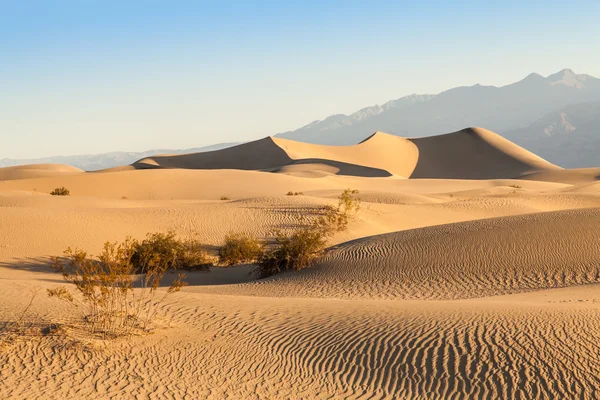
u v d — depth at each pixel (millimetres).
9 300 11484
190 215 33281
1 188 60938
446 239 21938
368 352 8789
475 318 9961
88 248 26188
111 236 28219
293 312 11430
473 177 166250
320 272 21172
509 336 8758
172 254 23984
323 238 30562
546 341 8430
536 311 10219
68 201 42000
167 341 9422
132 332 9672
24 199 41094
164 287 19297
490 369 7816
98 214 31500
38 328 9531
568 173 129125
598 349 8047
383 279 19328
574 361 7754
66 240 26688
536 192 57969
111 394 7500
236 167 154250
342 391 7711
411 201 48844
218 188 66688
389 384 7812
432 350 8594
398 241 23016
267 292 18625
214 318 10898
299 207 35719
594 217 22266
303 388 7820
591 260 18359
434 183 86938
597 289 15125
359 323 10242
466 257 20047
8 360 8336
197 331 10031
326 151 172000
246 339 9641
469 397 7285
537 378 7461
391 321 10211
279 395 7617
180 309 11547
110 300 11594
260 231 31562
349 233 32312
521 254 19562
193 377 8125
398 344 8945
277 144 162375
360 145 177250
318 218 33406
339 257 22328
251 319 10852
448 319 10047
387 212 38000
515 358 8008
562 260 18734
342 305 12297
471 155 177125
